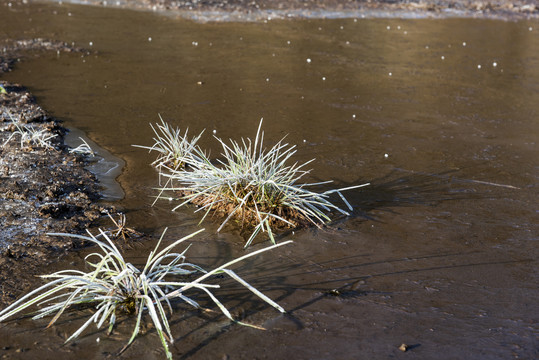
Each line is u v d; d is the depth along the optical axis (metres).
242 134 6.60
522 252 4.25
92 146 6.10
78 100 7.55
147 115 7.11
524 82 9.52
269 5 15.39
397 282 3.82
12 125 6.35
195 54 10.27
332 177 5.54
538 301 3.64
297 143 6.40
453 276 3.91
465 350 3.15
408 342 3.21
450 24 14.72
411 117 7.50
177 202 4.95
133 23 12.48
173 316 3.38
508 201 5.11
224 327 3.30
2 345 3.08
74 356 3.01
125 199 4.96
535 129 7.19
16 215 4.50
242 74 9.20
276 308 3.50
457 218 4.77
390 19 14.88
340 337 3.24
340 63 10.25
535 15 16.70
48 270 3.82
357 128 6.99
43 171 5.33
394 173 5.68
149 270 3.84
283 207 4.74
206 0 15.23
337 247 4.26
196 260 4.03
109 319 3.32
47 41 10.41
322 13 14.98
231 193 4.83
